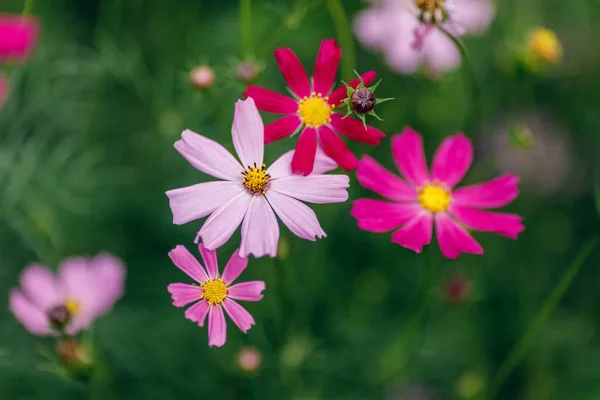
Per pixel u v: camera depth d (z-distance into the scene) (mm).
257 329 833
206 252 619
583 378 919
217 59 958
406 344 837
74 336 773
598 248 970
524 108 981
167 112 937
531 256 958
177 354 903
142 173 940
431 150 956
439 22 724
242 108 629
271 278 779
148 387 901
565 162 984
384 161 939
